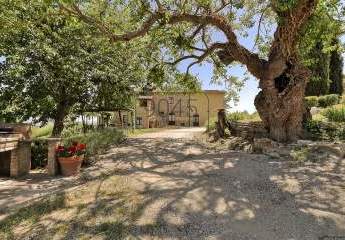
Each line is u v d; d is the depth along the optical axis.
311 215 5.20
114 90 14.22
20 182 7.47
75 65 12.23
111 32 9.80
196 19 10.80
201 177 7.14
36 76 12.10
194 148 11.52
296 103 10.70
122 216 5.18
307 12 9.76
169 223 4.92
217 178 7.02
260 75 11.41
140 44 14.21
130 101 15.59
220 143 12.88
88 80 12.87
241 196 5.97
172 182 6.77
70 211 5.45
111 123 21.64
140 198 5.86
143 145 12.30
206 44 13.57
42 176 8.07
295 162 8.28
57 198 6.04
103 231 4.74
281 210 5.40
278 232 4.69
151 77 14.56
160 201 5.68
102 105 14.89
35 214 5.39
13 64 11.53
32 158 9.33
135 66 14.95
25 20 10.68
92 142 10.69
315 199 5.84
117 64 14.16
